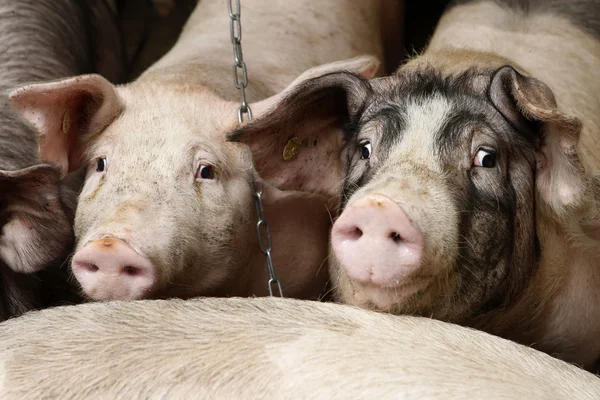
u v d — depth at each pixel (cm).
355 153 508
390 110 491
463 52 560
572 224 507
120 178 541
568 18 716
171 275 525
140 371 324
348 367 320
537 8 723
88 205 543
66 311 366
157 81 614
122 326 348
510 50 666
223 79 649
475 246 463
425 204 425
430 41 747
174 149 552
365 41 813
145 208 523
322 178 549
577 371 349
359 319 354
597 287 573
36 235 571
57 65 762
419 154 460
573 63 665
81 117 578
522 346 357
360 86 515
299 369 321
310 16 777
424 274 429
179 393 316
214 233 554
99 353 334
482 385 317
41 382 326
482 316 500
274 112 495
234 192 570
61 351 337
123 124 568
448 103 486
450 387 314
